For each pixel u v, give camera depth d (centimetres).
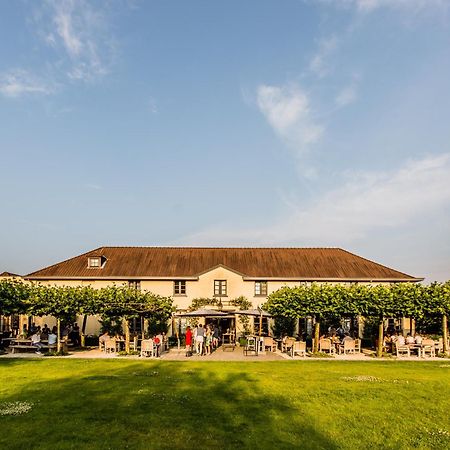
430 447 1159
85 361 2698
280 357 2975
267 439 1204
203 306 4116
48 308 3003
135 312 3212
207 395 1702
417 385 1922
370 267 4638
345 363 2675
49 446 1138
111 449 1125
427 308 3045
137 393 1722
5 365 2508
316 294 3155
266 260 4697
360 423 1347
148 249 4866
